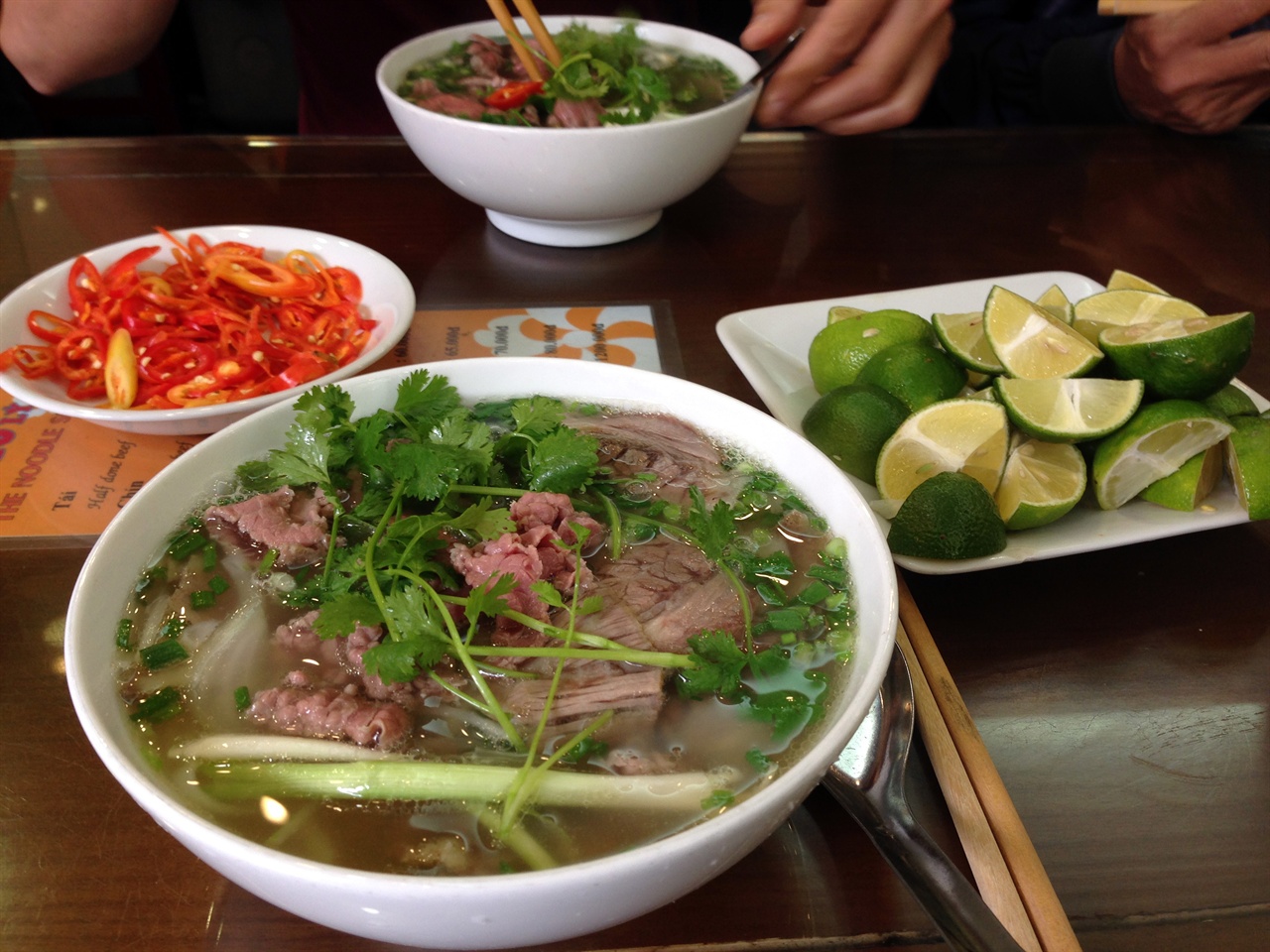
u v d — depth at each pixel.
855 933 0.26
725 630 0.29
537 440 0.33
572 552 0.30
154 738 0.26
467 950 0.24
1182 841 0.28
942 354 0.39
